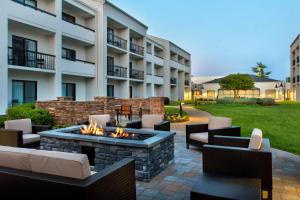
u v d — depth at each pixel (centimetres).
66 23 1548
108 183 252
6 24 1172
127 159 308
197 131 674
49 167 238
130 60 2527
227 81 3844
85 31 1730
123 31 2281
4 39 1165
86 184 221
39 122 900
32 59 1398
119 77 2109
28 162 245
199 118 1475
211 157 350
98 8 1866
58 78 1488
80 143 502
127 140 466
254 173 340
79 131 585
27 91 1400
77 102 1012
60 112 981
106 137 499
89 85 1873
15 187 238
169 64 3391
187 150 658
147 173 434
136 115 1572
